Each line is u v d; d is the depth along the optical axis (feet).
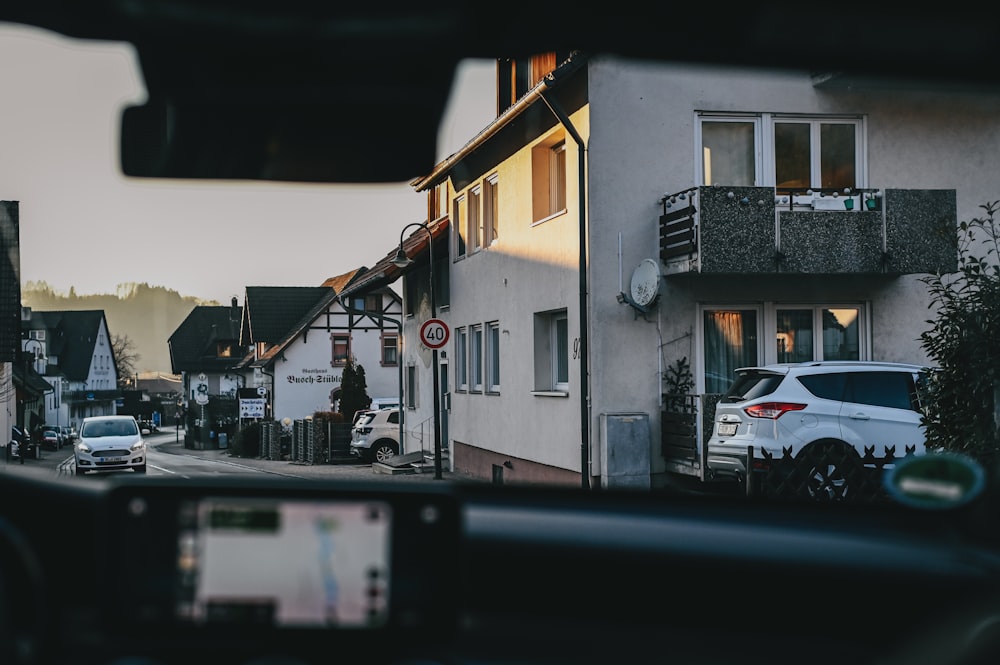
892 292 53.16
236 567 4.53
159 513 4.52
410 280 94.79
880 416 41.24
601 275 51.93
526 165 61.52
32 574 5.11
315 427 114.62
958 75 4.46
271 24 3.95
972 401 22.39
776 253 48.98
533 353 60.39
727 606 6.59
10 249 137.59
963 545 6.67
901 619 6.50
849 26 4.12
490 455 69.62
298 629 4.50
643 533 7.12
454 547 4.53
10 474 6.17
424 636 4.51
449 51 4.18
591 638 6.43
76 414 319.88
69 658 5.24
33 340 269.64
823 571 6.61
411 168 5.02
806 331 52.85
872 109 53.31
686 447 49.11
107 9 3.96
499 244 66.90
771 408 40.96
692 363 52.13
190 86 4.38
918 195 50.47
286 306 210.38
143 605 4.49
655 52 4.29
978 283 22.77
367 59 4.19
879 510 7.82
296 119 4.64
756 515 7.66
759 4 4.01
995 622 6.12
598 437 51.80
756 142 52.90
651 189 52.31
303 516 4.54
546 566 6.77
